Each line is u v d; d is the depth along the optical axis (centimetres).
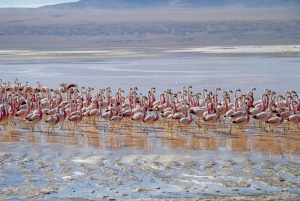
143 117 3931
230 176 2667
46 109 4391
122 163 2939
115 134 3866
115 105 4262
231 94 5975
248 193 2402
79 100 4672
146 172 2759
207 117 3869
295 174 2681
